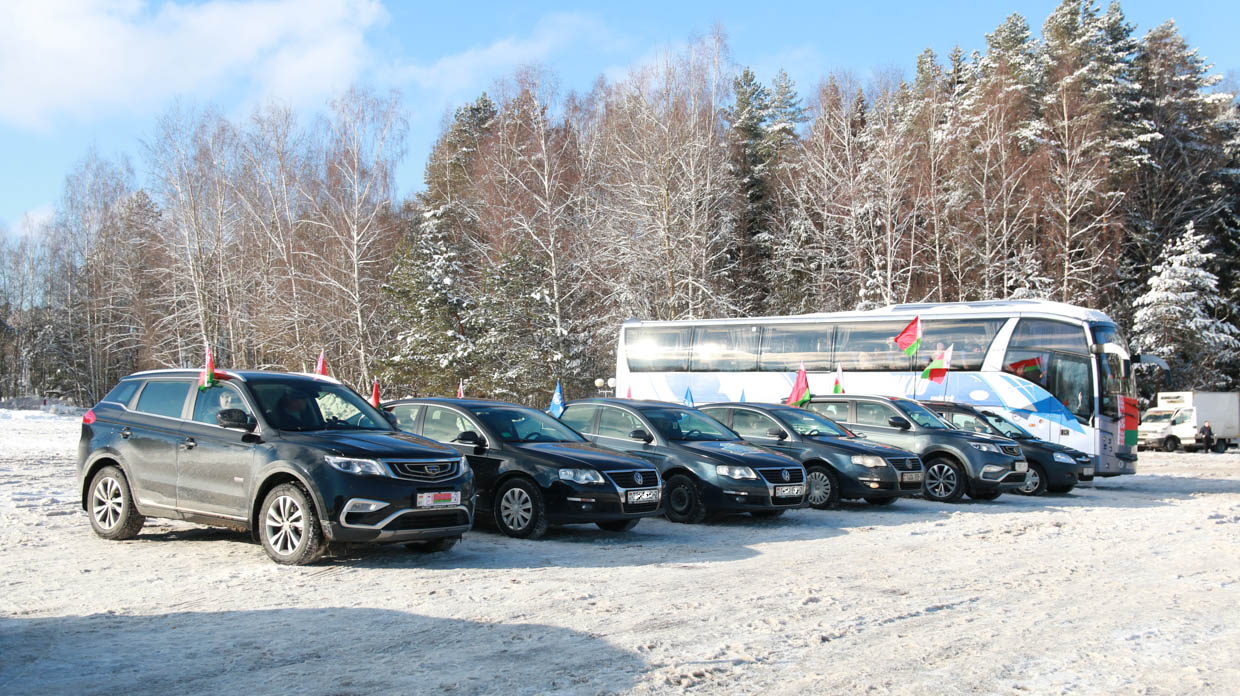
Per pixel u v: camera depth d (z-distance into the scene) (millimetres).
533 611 6762
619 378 26297
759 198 56031
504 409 11875
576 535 11234
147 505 9617
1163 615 6816
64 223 64188
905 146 44312
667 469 12750
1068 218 43062
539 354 36688
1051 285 44000
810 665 5398
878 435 17547
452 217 51688
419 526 8555
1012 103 46188
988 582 8148
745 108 61562
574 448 11109
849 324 23453
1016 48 59250
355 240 40344
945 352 22109
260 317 42750
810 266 48250
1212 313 51094
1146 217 52625
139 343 55562
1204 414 41375
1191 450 41844
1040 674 5254
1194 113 54188
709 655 5586
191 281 46156
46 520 11461
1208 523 12672
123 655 5496
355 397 10141
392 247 47906
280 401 9383
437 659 5461
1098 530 11938
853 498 14773
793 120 64250
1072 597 7480
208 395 9609
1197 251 46781
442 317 39438
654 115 40000
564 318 40031
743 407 16156
